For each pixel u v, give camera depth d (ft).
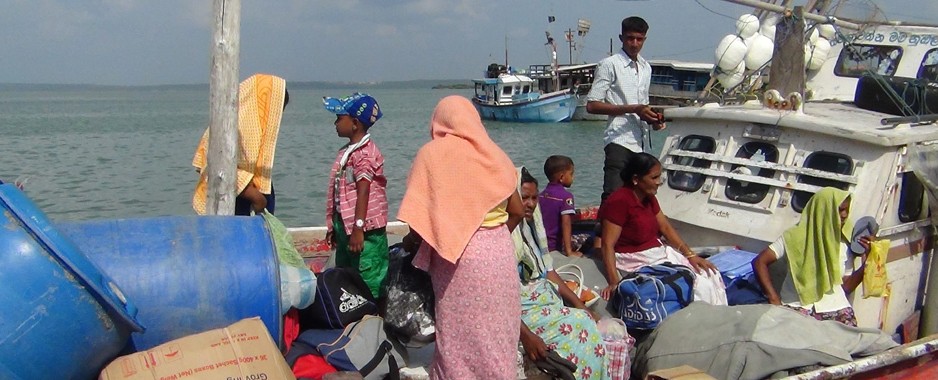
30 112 281.33
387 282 14.11
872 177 16.24
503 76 173.78
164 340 11.93
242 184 16.65
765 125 18.01
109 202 61.41
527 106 165.58
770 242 17.22
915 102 19.21
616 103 20.56
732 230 17.84
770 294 16.16
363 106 15.72
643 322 15.08
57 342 10.28
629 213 16.98
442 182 11.56
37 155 97.55
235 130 15.96
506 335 11.89
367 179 15.62
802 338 14.07
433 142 11.89
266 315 12.49
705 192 18.80
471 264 11.57
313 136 136.56
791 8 18.70
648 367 14.53
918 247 17.80
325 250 22.26
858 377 13.85
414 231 11.68
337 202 16.11
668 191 19.66
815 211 15.90
